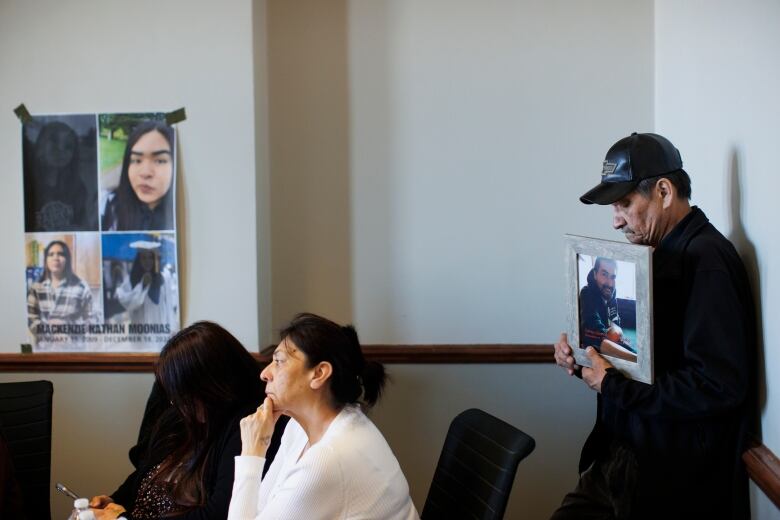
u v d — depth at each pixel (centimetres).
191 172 304
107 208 307
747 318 205
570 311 228
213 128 302
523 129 313
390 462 184
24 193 309
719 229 243
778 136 197
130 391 312
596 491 227
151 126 303
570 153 313
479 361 313
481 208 316
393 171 317
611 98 312
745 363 198
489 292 318
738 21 225
